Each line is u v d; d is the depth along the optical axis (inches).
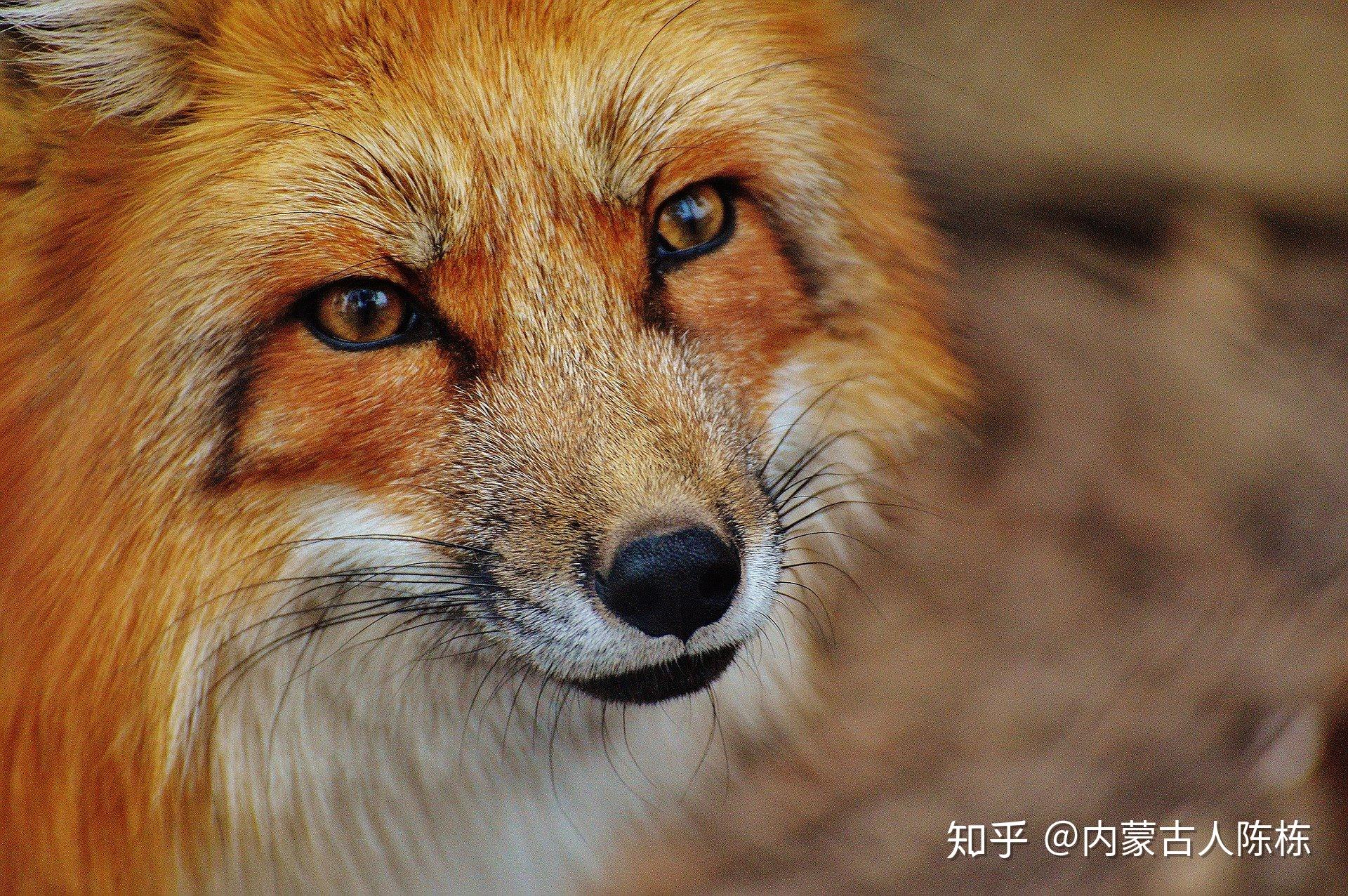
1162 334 105.3
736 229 86.0
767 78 86.4
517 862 87.6
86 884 86.0
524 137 85.3
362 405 85.3
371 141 85.2
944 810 90.7
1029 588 92.7
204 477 85.5
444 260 85.2
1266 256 110.0
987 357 91.6
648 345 85.5
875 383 87.1
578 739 87.4
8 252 85.4
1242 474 94.8
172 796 86.0
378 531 85.6
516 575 85.3
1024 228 113.4
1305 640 90.7
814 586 87.7
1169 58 111.3
